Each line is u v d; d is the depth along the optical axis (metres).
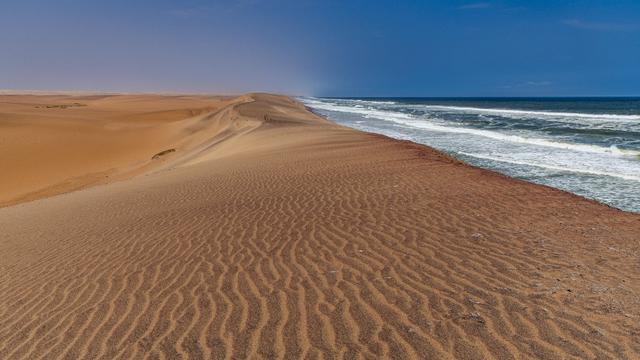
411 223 7.93
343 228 7.88
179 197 11.59
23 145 33.34
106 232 8.88
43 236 9.27
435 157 15.05
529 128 30.17
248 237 7.73
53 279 6.58
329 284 5.67
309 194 10.55
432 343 4.24
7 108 60.16
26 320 5.32
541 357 3.92
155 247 7.59
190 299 5.48
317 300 5.25
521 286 5.28
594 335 4.20
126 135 41.16
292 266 6.32
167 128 45.50
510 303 4.89
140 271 6.55
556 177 12.95
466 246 6.70
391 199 9.62
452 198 9.48
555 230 7.27
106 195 13.52
